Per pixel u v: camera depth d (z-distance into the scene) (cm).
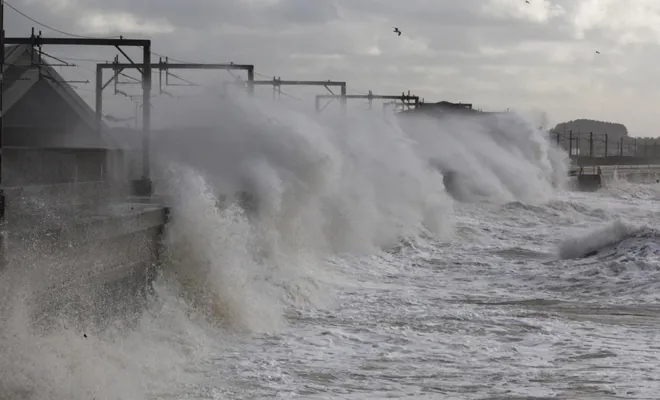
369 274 5394
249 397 2712
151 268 3916
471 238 7338
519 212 9700
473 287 4959
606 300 4512
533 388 2862
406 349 3394
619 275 5097
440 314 4081
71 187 5047
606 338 3616
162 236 4072
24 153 6200
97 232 3319
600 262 5575
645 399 2742
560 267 5562
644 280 4928
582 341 3559
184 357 3123
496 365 3164
